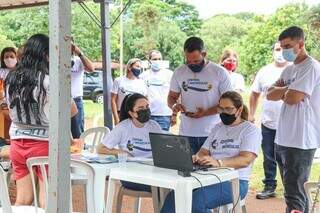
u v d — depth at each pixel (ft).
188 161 9.43
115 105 20.76
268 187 17.52
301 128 11.80
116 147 12.20
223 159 10.70
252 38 62.90
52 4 6.73
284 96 11.96
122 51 66.39
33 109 9.87
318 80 11.81
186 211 9.04
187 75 14.69
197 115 14.33
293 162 11.94
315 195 9.53
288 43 11.74
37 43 9.82
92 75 55.06
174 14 77.51
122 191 11.95
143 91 20.52
